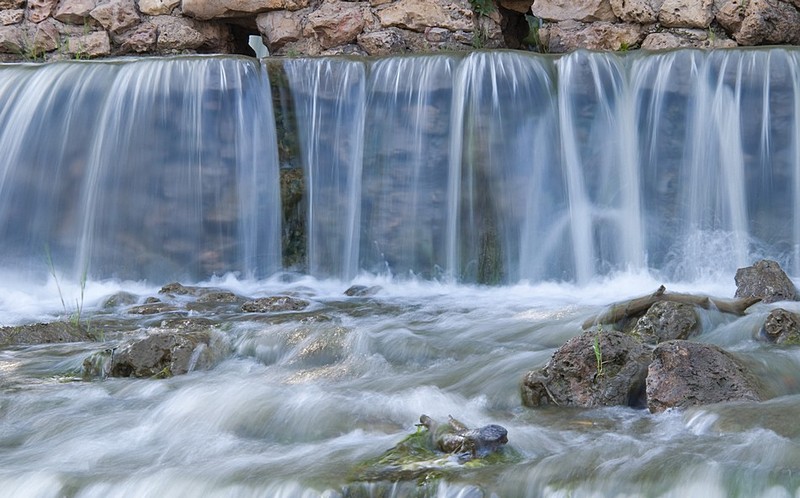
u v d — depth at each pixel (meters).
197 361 7.43
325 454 5.44
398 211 11.99
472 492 4.83
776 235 11.37
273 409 6.12
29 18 14.21
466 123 11.78
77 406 6.51
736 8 12.61
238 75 12.10
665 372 6.10
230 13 14.06
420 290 11.48
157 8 14.15
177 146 12.05
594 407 6.20
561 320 8.41
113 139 12.03
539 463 5.07
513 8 13.85
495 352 7.53
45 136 12.09
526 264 11.77
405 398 6.42
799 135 11.27
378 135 12.05
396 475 5.05
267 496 4.93
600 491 4.75
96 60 12.76
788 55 11.33
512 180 11.78
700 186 11.51
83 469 5.41
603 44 13.11
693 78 11.50
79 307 10.58
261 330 7.91
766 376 6.46
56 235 12.05
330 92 12.14
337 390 6.63
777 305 8.38
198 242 12.08
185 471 5.23
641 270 11.60
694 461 4.95
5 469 5.46
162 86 12.05
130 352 7.33
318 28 13.62
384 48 13.42
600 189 11.70
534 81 11.75
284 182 12.17
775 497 4.60
